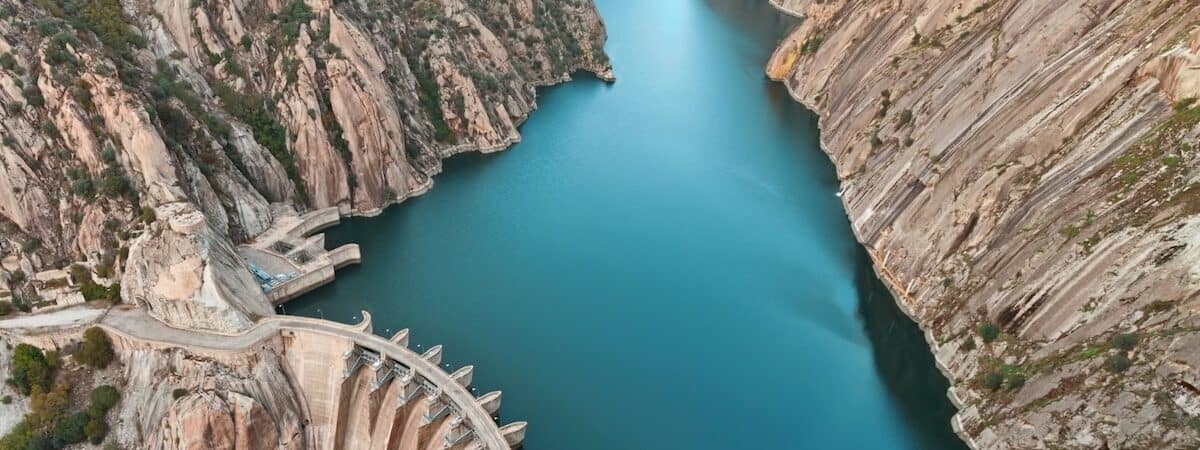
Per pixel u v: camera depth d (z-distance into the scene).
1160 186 90.31
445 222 147.75
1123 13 112.44
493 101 184.25
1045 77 116.56
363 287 125.81
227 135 134.62
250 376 98.69
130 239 105.44
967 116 127.06
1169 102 96.62
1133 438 76.31
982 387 95.75
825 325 117.81
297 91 144.75
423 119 171.12
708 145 181.62
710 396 103.06
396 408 95.38
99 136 110.38
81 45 116.50
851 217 145.62
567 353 110.62
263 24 151.25
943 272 113.81
